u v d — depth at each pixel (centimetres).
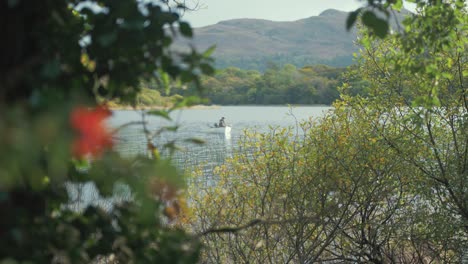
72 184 240
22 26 196
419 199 919
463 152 923
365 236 938
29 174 150
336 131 884
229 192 809
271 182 847
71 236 226
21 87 187
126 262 245
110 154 188
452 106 898
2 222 192
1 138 132
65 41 237
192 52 234
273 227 784
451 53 842
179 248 251
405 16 425
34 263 199
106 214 245
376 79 933
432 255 913
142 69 244
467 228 888
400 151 879
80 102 160
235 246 760
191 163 855
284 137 863
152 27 239
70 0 245
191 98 240
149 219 199
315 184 839
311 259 827
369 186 889
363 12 258
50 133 142
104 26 235
